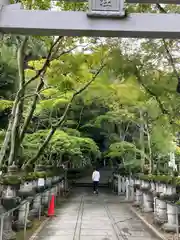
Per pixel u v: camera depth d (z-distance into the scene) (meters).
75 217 12.32
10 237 7.16
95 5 4.86
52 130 11.07
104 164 37.69
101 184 33.09
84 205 16.47
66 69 10.20
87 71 10.92
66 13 4.88
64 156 24.86
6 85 14.51
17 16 4.84
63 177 23.16
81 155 24.02
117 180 24.91
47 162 19.05
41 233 9.12
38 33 5.04
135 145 20.03
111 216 12.66
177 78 9.04
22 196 8.59
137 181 16.44
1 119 14.60
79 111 20.80
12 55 12.53
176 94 9.48
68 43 10.00
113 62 9.53
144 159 18.55
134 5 8.17
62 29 4.85
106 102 16.03
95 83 11.66
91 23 4.85
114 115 19.28
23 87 8.65
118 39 9.68
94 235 9.02
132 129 22.92
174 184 9.41
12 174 8.10
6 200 6.67
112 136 23.23
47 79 10.89
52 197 12.63
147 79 9.51
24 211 9.00
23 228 9.00
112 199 19.67
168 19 4.87
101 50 10.16
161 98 9.76
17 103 8.96
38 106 13.38
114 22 4.86
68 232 9.38
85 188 30.53
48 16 4.86
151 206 13.41
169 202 8.38
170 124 11.04
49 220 11.48
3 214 5.57
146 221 11.22
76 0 5.73
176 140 17.55
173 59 9.50
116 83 11.42
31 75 11.45
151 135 15.55
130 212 13.87
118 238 8.65
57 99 12.91
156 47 9.47
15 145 9.28
